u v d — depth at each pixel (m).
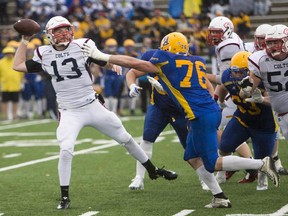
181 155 38.03
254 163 23.94
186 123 27.42
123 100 66.06
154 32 67.38
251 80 24.25
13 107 61.06
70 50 25.20
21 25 25.58
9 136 49.31
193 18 67.62
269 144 27.03
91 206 25.23
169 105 27.47
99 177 31.62
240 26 66.75
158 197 26.69
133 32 71.88
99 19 68.94
